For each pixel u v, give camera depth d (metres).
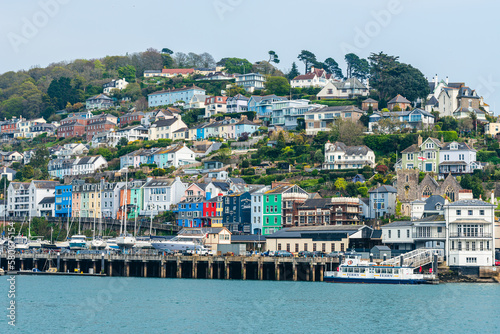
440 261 173.62
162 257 189.62
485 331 118.69
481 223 171.75
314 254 188.12
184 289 164.75
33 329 122.19
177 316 132.12
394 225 186.75
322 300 146.50
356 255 178.75
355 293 155.25
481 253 171.38
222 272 188.75
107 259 197.25
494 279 169.62
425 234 179.25
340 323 124.75
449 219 173.88
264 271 184.75
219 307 139.75
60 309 140.12
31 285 175.50
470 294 152.50
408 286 165.25
